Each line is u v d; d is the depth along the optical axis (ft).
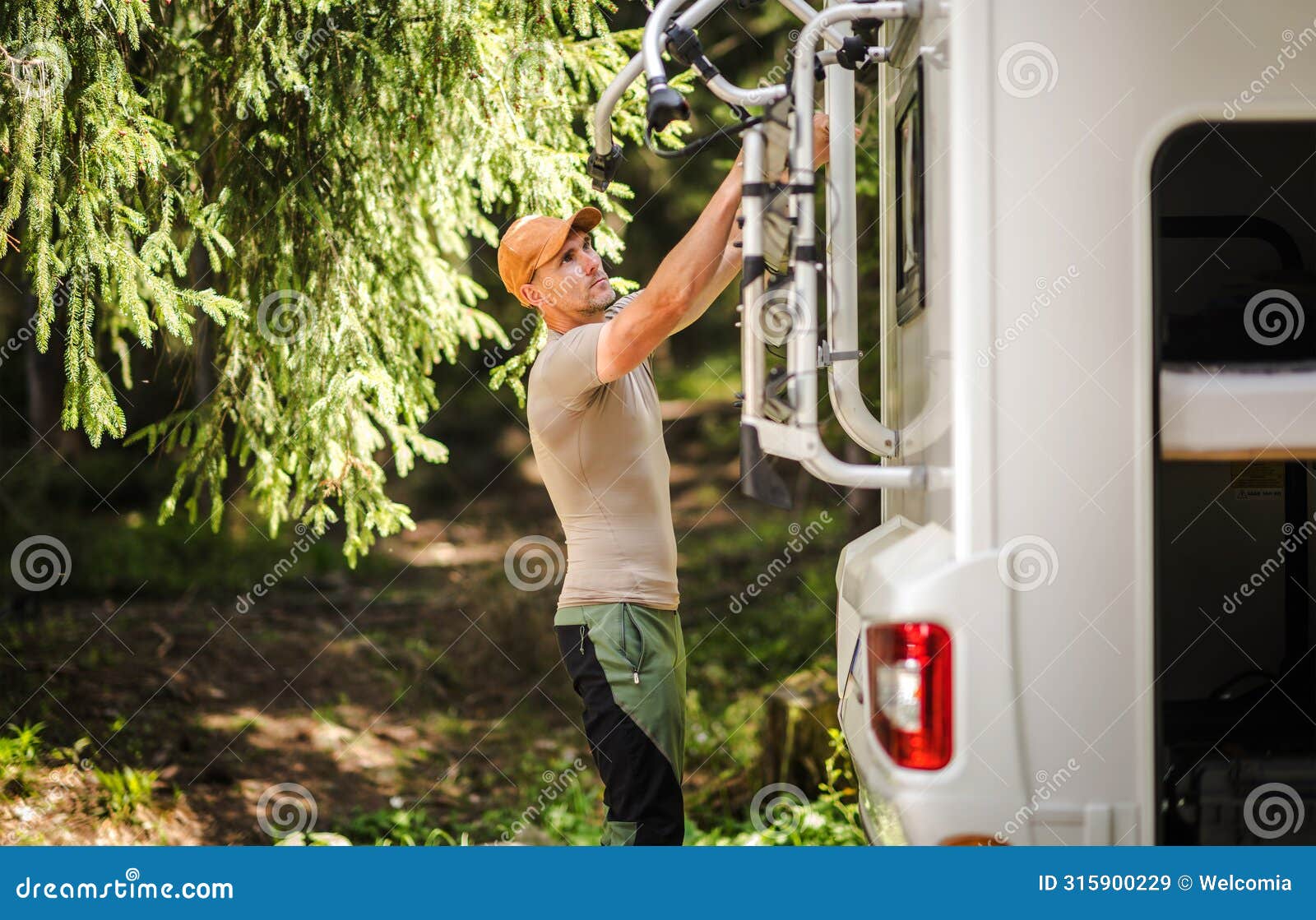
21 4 15.17
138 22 16.85
